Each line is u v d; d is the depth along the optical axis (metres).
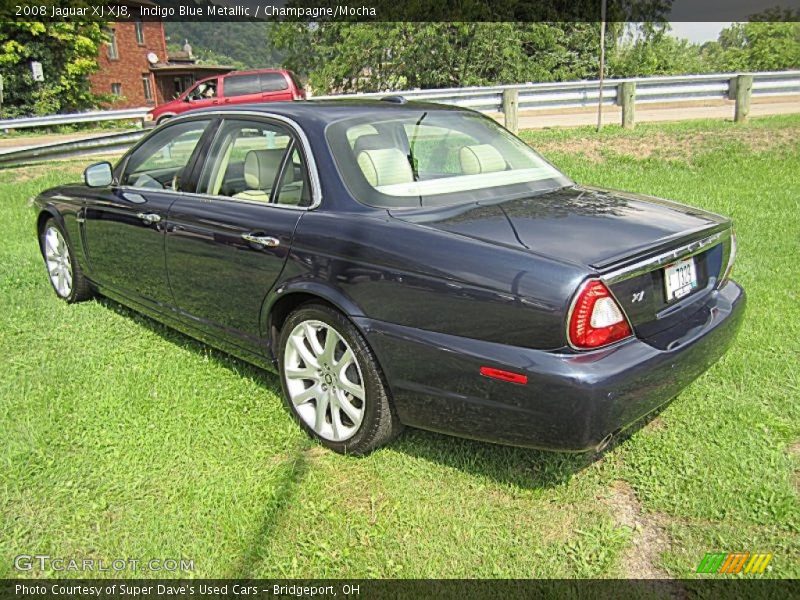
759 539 2.46
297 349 3.16
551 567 2.37
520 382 2.39
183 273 3.72
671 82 11.89
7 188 9.87
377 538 2.52
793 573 2.30
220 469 2.94
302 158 3.16
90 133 19.81
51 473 2.92
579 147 10.27
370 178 3.03
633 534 2.51
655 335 2.60
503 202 3.05
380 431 2.90
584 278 2.33
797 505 2.60
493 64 24.72
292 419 3.33
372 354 2.82
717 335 2.80
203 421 3.31
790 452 2.94
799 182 8.18
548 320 2.34
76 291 4.93
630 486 2.77
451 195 3.06
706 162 9.31
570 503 2.68
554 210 2.93
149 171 4.14
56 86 29.88
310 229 2.98
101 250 4.43
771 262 5.32
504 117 12.02
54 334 4.43
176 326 4.01
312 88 26.84
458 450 3.01
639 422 3.18
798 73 12.46
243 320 3.42
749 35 40.38
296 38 27.84
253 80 17.73
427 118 3.53
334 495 2.76
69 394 3.59
